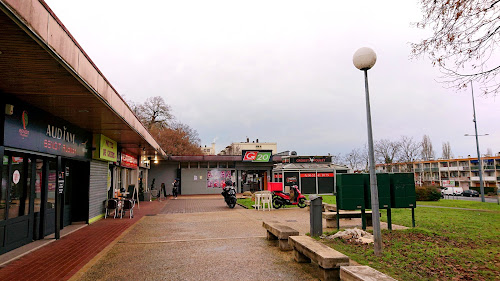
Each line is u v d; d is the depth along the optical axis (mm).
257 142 69125
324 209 13172
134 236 8469
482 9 5004
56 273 5199
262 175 30375
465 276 4625
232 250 6699
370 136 5980
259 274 5023
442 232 8359
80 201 10789
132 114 9680
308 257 5242
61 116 7949
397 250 6195
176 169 29266
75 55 4430
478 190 54688
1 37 3209
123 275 5051
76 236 8492
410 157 50344
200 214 13672
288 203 15648
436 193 22078
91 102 6371
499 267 5090
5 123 5699
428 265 5168
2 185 6359
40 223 7969
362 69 6176
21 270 5363
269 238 7758
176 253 6484
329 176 27344
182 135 44531
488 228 9016
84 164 10953
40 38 3291
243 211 14742
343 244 6723
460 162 72000
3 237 6375
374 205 5820
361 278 3479
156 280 4797
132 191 16359
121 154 15883
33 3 3113
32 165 7629
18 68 4219
